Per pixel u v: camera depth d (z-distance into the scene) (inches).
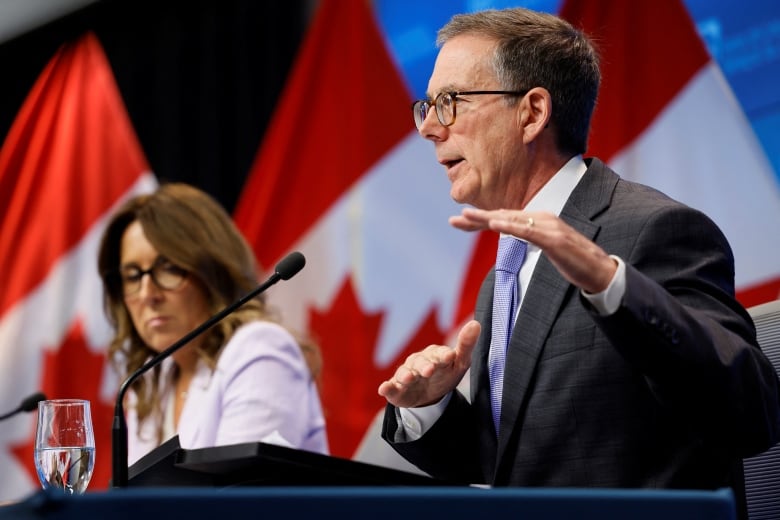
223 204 323.3
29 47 380.8
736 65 245.9
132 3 354.9
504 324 132.0
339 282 298.4
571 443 119.5
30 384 361.4
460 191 135.6
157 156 342.3
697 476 116.6
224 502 69.7
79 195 364.2
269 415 183.5
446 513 74.0
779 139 237.6
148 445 200.8
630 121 256.8
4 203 375.2
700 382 104.0
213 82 330.0
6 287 368.8
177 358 199.5
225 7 335.3
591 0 266.2
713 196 243.9
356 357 290.7
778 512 139.2
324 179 305.3
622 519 76.5
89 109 365.4
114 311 207.6
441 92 136.3
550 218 100.1
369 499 72.9
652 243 119.0
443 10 298.0
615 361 118.8
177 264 196.7
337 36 311.4
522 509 75.3
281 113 312.2
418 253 290.4
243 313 199.2
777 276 232.8
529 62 133.8
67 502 66.2
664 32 255.8
